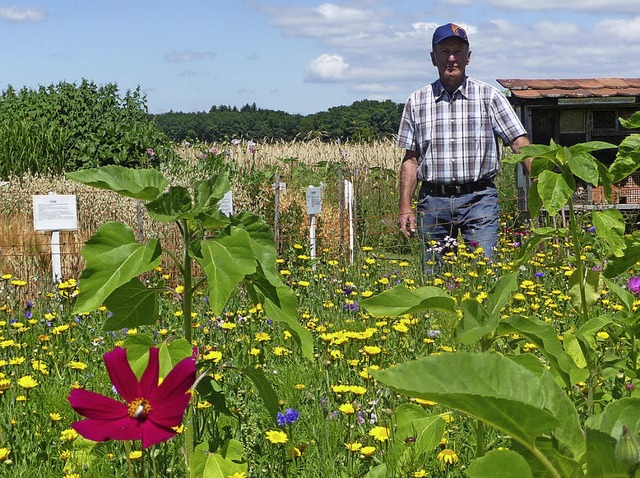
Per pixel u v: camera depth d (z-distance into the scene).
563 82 13.21
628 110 12.86
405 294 2.25
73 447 3.44
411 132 8.98
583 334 3.28
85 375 4.78
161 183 2.87
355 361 4.30
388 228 13.78
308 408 4.02
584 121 12.96
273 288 2.85
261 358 4.73
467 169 8.67
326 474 3.22
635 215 11.95
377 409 3.64
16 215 11.62
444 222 8.81
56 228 8.23
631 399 1.47
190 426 2.90
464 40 8.55
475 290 7.06
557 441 1.48
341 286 7.80
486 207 8.73
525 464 1.44
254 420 3.63
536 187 3.79
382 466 2.46
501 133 8.67
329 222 12.81
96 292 2.65
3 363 4.26
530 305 6.12
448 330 4.99
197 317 6.01
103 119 18.73
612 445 1.34
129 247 2.73
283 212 11.75
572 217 3.87
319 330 5.23
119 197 11.18
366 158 20.66
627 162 3.73
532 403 1.40
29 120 18.50
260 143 22.11
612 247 3.73
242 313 5.70
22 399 4.03
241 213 2.89
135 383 2.27
